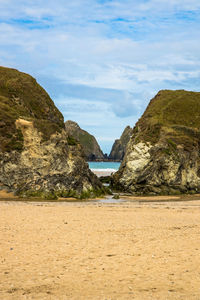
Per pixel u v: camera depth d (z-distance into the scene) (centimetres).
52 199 4641
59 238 1848
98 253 1552
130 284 1141
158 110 8712
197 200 5131
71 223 2367
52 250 1588
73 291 1068
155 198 5434
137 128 8212
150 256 1507
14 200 4294
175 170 6631
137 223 2433
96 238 1869
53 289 1084
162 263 1400
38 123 5466
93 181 5741
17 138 5097
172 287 1112
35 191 4775
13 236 1862
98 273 1259
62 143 5388
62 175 5125
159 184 6512
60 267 1327
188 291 1074
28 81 7425
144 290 1083
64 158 5269
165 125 7750
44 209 3216
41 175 4969
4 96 6506
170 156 6656
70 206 3656
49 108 7231
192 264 1387
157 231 2111
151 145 6975
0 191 4672
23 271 1265
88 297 1017
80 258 1463
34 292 1052
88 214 2912
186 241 1822
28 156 5009
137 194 6450
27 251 1558
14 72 7600
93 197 5159
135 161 6888
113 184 7431
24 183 4816
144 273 1265
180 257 1495
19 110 6219
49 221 2431
